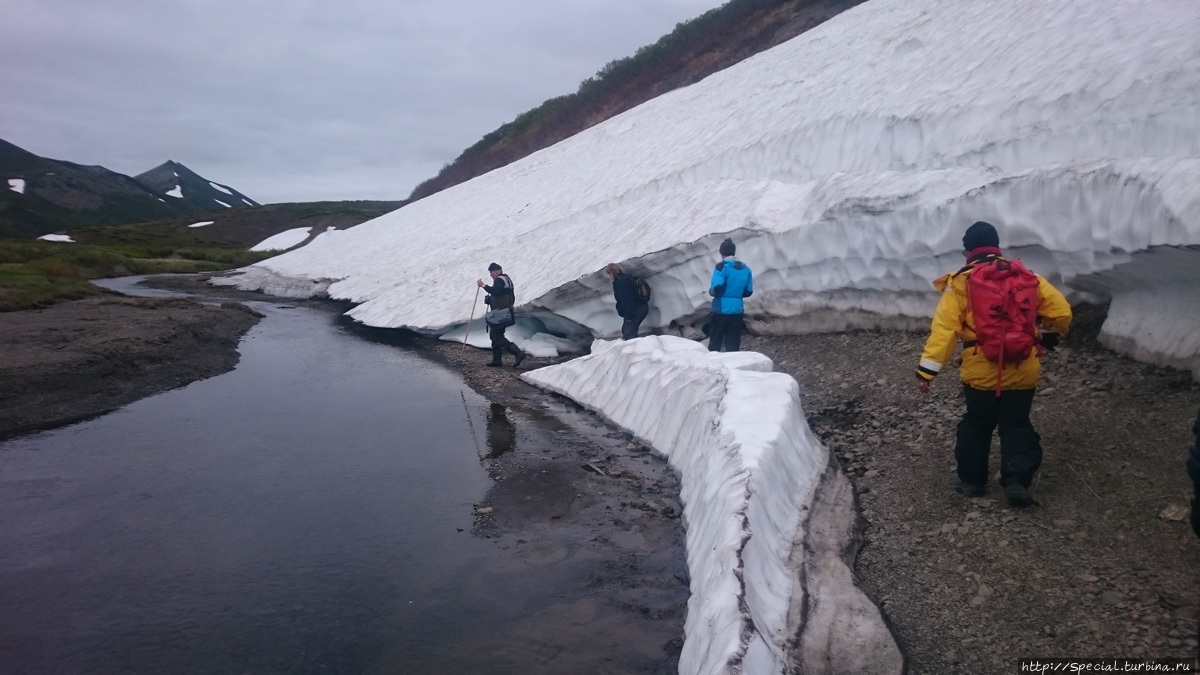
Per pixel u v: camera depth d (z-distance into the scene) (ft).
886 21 53.26
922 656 11.70
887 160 32.99
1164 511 13.30
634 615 14.70
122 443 26.96
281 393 35.47
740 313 30.37
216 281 105.09
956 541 14.40
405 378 38.91
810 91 47.91
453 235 81.10
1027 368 14.24
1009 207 22.29
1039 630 11.62
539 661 13.34
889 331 28.04
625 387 28.86
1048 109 24.89
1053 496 14.76
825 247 30.25
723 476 16.26
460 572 16.81
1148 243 17.10
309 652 13.87
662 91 137.28
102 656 13.83
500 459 24.64
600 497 20.88
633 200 52.90
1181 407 15.89
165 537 18.92
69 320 47.78
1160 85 21.11
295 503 21.11
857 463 19.20
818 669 11.50
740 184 39.99
